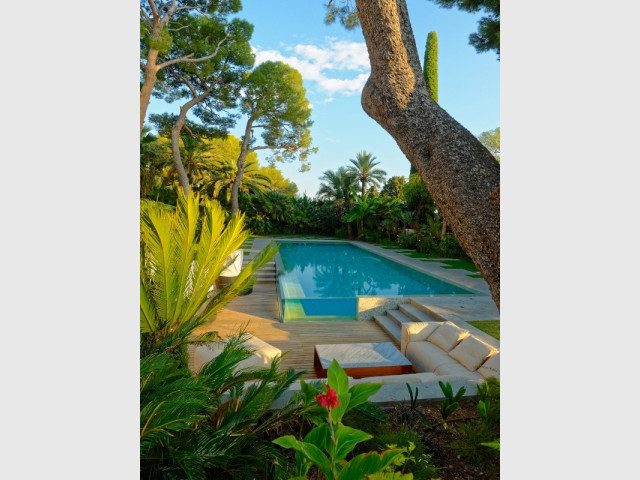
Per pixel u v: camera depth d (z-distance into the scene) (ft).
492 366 11.64
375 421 7.82
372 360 14.23
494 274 4.82
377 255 59.82
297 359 17.12
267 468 5.92
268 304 26.30
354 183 96.68
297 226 97.09
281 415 6.81
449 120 5.49
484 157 5.25
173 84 56.18
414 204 75.66
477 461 6.61
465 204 5.03
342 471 4.18
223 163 84.02
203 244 7.75
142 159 65.41
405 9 5.63
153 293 7.24
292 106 67.51
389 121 5.66
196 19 47.88
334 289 35.47
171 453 5.03
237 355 7.36
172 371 6.06
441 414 8.14
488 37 19.49
